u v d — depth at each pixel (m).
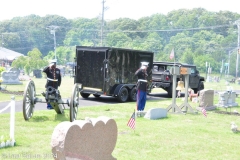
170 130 10.44
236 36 90.00
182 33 93.19
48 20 122.88
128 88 18.12
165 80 21.88
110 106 15.34
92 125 5.66
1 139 7.52
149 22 106.12
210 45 86.31
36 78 39.69
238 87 39.31
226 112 15.59
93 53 17.30
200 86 24.72
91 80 17.44
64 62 91.69
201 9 109.81
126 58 17.95
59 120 10.98
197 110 15.66
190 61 78.81
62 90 22.91
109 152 6.14
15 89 21.80
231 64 80.56
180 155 7.84
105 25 110.06
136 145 8.40
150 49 87.19
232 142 9.45
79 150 5.41
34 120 10.76
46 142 8.07
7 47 108.50
